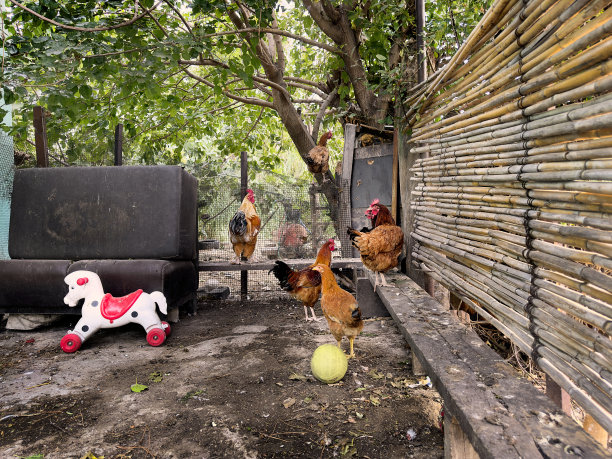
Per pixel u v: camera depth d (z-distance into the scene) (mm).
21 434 2455
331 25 5953
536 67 1872
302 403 2795
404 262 5215
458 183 3088
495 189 2391
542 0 1742
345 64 6270
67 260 4719
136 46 4055
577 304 1573
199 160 9625
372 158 6215
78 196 4914
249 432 2436
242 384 3129
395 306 3318
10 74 3623
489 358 2160
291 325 4828
